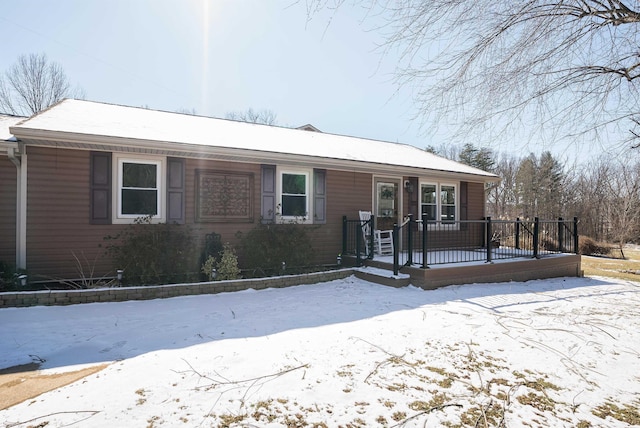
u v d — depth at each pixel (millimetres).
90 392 2568
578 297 6371
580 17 3691
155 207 6859
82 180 6262
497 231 13750
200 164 7277
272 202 8109
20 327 4086
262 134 9547
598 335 4102
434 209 10633
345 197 9148
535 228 8555
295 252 7504
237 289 6184
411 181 10172
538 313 5023
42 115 6582
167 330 4043
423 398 2561
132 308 4977
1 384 2736
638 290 7277
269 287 6473
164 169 6914
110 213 6453
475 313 4902
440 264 7203
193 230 7109
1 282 5367
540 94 4160
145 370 2934
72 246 6188
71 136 5547
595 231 21891
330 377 2832
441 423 2250
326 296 5906
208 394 2535
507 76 4078
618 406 2566
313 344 3568
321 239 8734
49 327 4105
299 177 8523
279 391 2596
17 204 5859
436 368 3080
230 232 7570
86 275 6273
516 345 3688
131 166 6660
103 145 6035
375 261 7773
